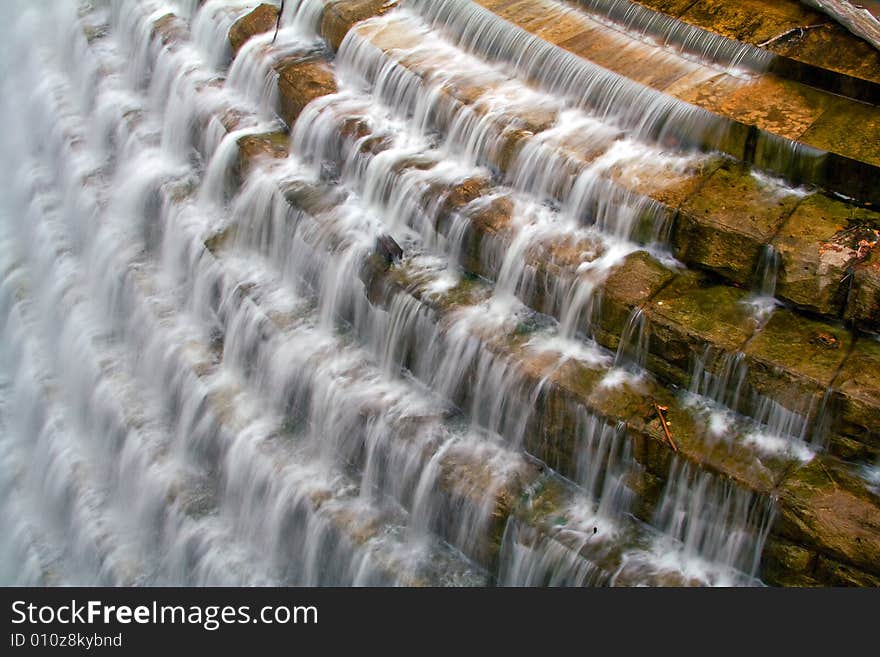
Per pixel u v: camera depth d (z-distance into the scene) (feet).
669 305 39.09
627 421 37.60
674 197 41.19
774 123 41.73
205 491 49.16
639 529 38.32
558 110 47.14
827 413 35.35
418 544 41.96
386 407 43.78
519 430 40.86
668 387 38.91
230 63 59.77
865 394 34.78
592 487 39.22
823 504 34.27
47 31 74.54
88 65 68.69
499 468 40.78
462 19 51.67
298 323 48.52
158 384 53.31
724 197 40.91
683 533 37.24
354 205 49.44
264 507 46.03
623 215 42.14
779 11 46.50
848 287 37.11
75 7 72.74
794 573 34.91
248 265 52.13
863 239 38.14
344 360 46.37
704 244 40.09
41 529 55.01
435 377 43.73
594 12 50.06
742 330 37.83
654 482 37.45
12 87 74.84
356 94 52.95
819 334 37.45
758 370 36.52
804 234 38.65
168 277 56.44
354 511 43.37
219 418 48.49
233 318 50.67
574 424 38.99
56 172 67.82
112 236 59.31
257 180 52.06
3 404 61.00
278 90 54.75
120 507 52.42
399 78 50.78
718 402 37.86
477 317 42.86
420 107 49.80
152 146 61.62
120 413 53.06
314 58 55.57
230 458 47.47
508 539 39.37
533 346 41.29
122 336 57.11
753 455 36.06
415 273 45.39
